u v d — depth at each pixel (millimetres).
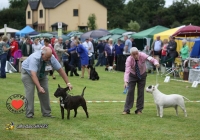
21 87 15328
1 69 18516
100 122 8625
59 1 65875
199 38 22719
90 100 12461
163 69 21062
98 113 9898
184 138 7266
